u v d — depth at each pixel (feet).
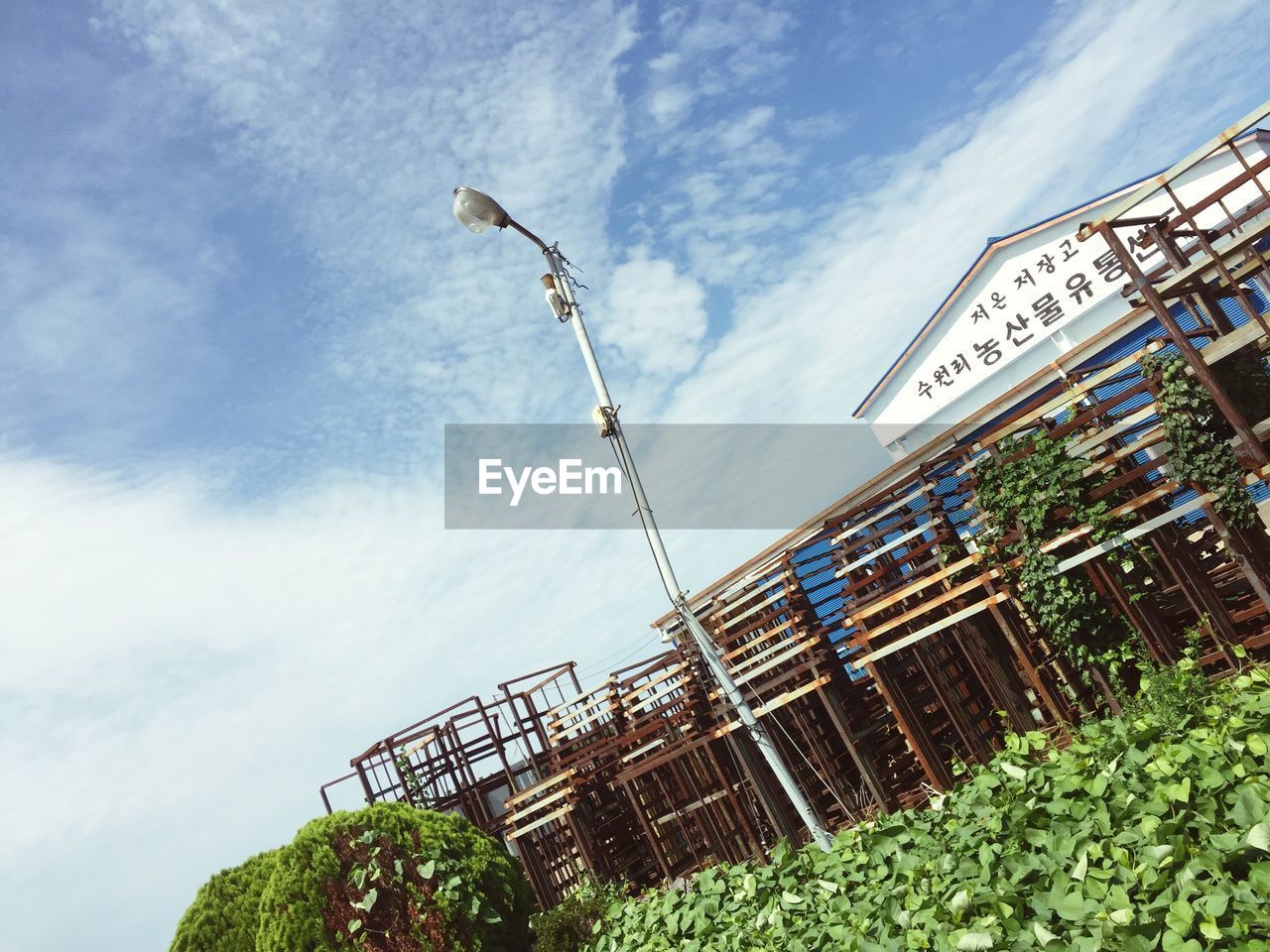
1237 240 25.49
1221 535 28.25
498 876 30.04
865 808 36.32
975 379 69.56
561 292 34.65
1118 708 29.17
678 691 42.19
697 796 41.57
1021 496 31.48
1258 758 15.28
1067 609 30.55
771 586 39.06
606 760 47.39
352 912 27.86
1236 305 43.57
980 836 17.56
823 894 20.83
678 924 24.29
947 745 34.19
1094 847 14.67
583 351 34.24
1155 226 27.50
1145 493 30.09
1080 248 61.77
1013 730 32.17
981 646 33.42
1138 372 31.91
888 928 16.69
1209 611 28.71
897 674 38.24
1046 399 31.81
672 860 44.42
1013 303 66.28
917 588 33.91
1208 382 27.09
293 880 28.14
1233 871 12.72
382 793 50.29
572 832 45.34
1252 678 20.08
